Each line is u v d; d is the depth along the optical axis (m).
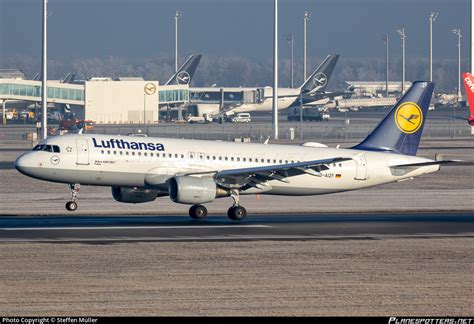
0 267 131.50
